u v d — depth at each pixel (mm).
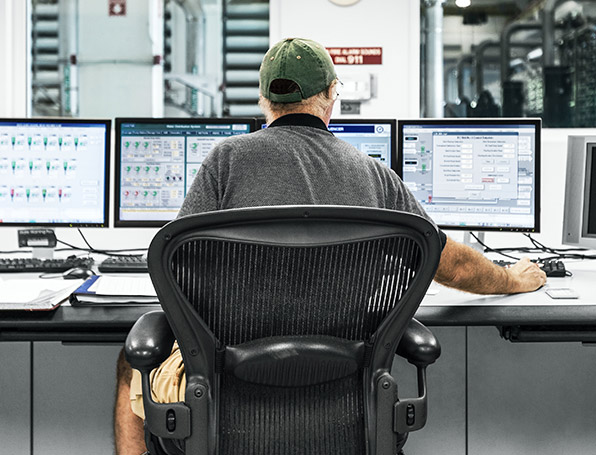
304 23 2598
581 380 1937
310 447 1048
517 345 1931
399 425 1058
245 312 989
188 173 2035
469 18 3244
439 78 2891
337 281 982
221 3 4074
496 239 2309
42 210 2016
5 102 2625
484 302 1486
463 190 2004
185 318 972
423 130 2018
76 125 2010
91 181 2018
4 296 1421
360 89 2604
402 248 974
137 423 1864
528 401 1940
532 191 1966
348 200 1094
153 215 2043
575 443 1953
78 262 1935
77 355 1917
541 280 1624
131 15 3842
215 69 4070
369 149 2051
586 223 1942
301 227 911
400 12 2598
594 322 1412
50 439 1935
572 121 3213
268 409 1041
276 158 1104
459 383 1938
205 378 1010
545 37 3203
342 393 1057
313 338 997
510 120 1961
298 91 1164
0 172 2002
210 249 936
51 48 3830
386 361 1049
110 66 3877
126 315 1404
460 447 1950
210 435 1011
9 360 1915
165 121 2023
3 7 2594
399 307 1011
